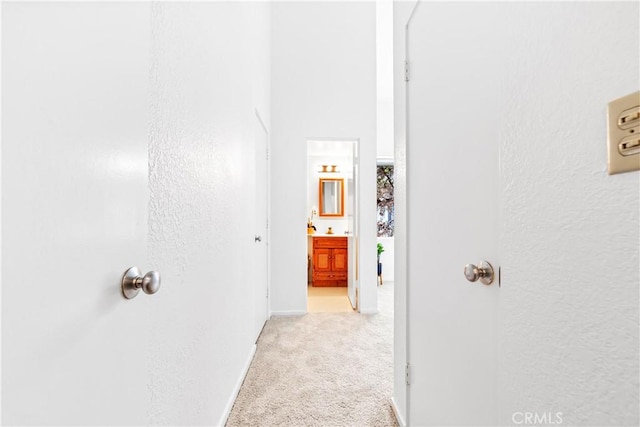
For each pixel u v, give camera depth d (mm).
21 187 425
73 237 507
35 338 443
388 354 2438
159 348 937
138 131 696
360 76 3598
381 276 5543
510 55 693
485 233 862
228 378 1703
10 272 411
